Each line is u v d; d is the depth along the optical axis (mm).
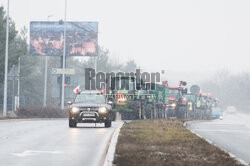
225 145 61031
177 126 90500
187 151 44719
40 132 75188
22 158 43344
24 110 159500
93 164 40125
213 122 149625
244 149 56719
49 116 165125
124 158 37812
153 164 34812
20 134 70812
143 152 42906
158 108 144875
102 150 50594
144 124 92500
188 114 176875
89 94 90125
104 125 95688
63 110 179125
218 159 39094
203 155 41875
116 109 120000
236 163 37219
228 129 102875
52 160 42281
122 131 70438
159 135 64438
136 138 57938
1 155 45406
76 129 83000
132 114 124750
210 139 71000
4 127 88812
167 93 158500
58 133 73125
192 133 70562
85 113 85312
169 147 47844
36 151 48938
